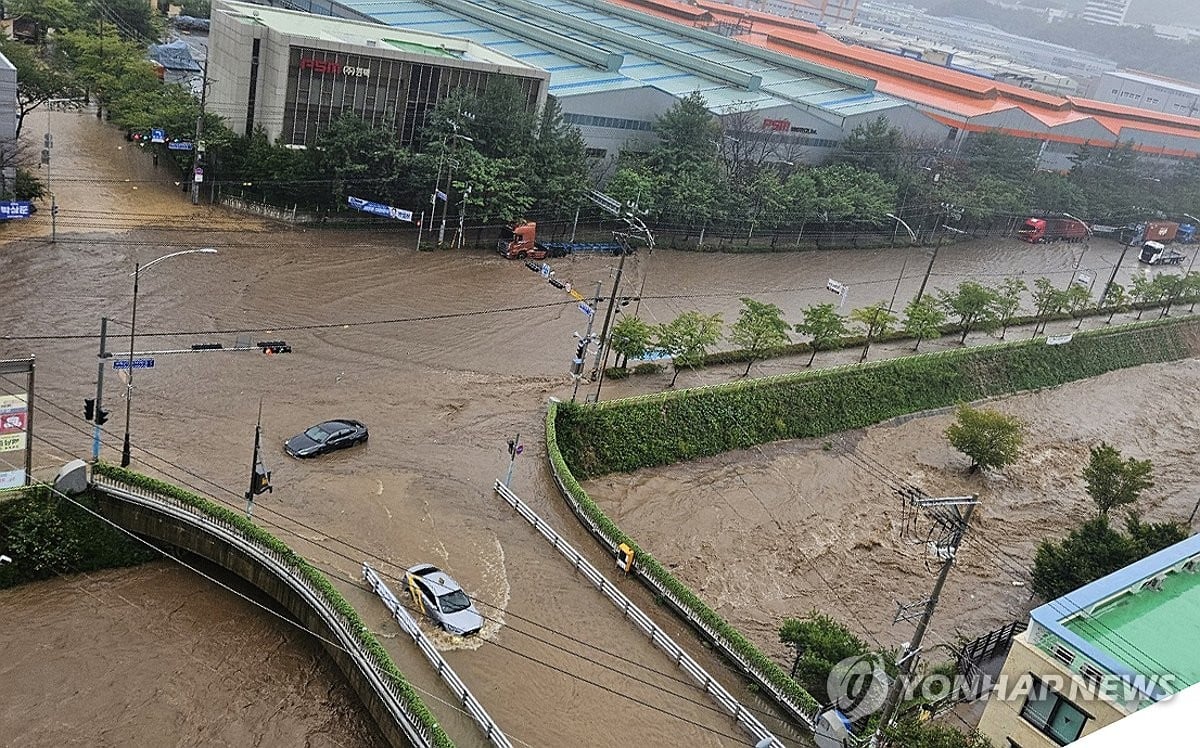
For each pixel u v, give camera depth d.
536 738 32.97
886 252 112.75
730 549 50.94
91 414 38.78
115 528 38.38
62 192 72.69
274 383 52.62
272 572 37.12
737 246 100.25
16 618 34.66
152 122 78.31
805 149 116.06
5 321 51.72
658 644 39.47
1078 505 64.94
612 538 45.69
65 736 30.61
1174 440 80.44
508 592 40.62
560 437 54.19
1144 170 160.62
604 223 95.25
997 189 124.19
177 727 31.92
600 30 135.62
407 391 55.56
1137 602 33.94
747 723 35.50
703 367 69.31
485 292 72.69
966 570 53.91
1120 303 105.94
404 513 44.22
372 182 79.19
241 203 77.62
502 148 84.06
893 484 62.44
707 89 116.75
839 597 49.00
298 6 135.62
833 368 70.50
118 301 57.03
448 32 121.44
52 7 106.62
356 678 34.03
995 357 83.19
